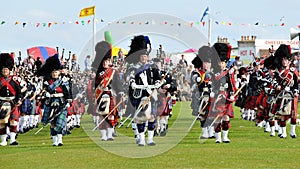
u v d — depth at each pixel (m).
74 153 29.25
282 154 28.25
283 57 36.72
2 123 33.84
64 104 33.59
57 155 28.53
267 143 33.19
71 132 42.41
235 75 35.19
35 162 26.23
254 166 24.66
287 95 36.44
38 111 48.69
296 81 36.56
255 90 47.34
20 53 46.34
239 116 58.41
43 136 40.28
